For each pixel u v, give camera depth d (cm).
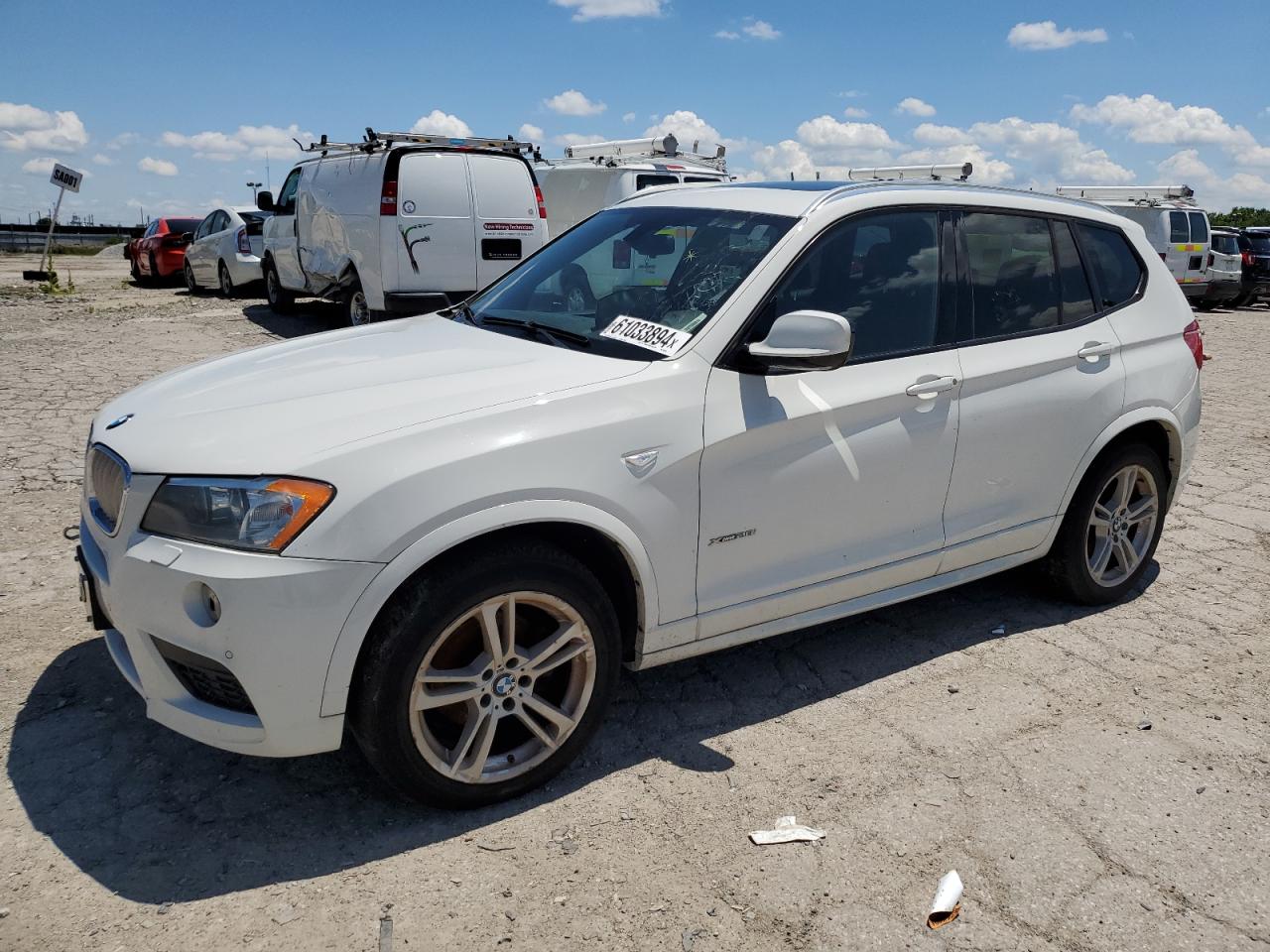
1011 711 366
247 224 1552
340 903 256
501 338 358
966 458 383
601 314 358
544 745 306
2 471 611
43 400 813
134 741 329
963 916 258
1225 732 354
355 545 258
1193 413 469
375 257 991
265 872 268
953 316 385
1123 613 460
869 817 298
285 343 392
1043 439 407
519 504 279
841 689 380
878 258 369
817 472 341
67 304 1572
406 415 282
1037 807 306
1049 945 250
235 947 240
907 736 346
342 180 1069
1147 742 346
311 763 320
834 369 324
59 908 251
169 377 352
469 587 275
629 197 446
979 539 401
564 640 300
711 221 377
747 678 388
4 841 277
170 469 270
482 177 1011
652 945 245
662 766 325
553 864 274
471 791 292
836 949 246
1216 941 253
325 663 261
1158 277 470
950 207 393
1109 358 432
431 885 264
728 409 321
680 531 314
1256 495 653
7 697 352
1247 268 2297
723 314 330
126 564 272
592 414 297
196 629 262
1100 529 454
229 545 258
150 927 246
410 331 387
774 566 343
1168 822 300
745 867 275
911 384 362
